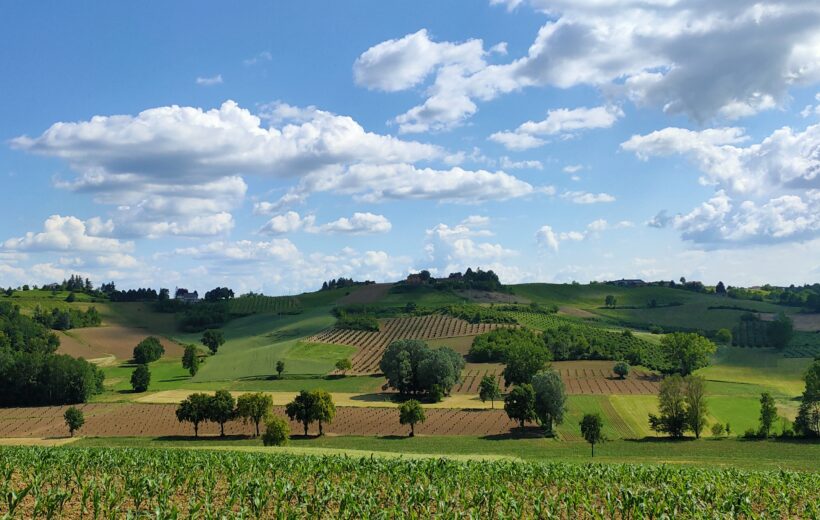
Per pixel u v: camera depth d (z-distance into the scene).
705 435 123.12
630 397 153.75
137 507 36.03
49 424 132.75
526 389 123.69
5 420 137.62
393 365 164.38
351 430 123.75
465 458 67.81
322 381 182.88
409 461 52.78
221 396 120.56
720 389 163.38
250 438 117.88
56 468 45.75
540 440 113.31
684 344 185.50
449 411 141.88
